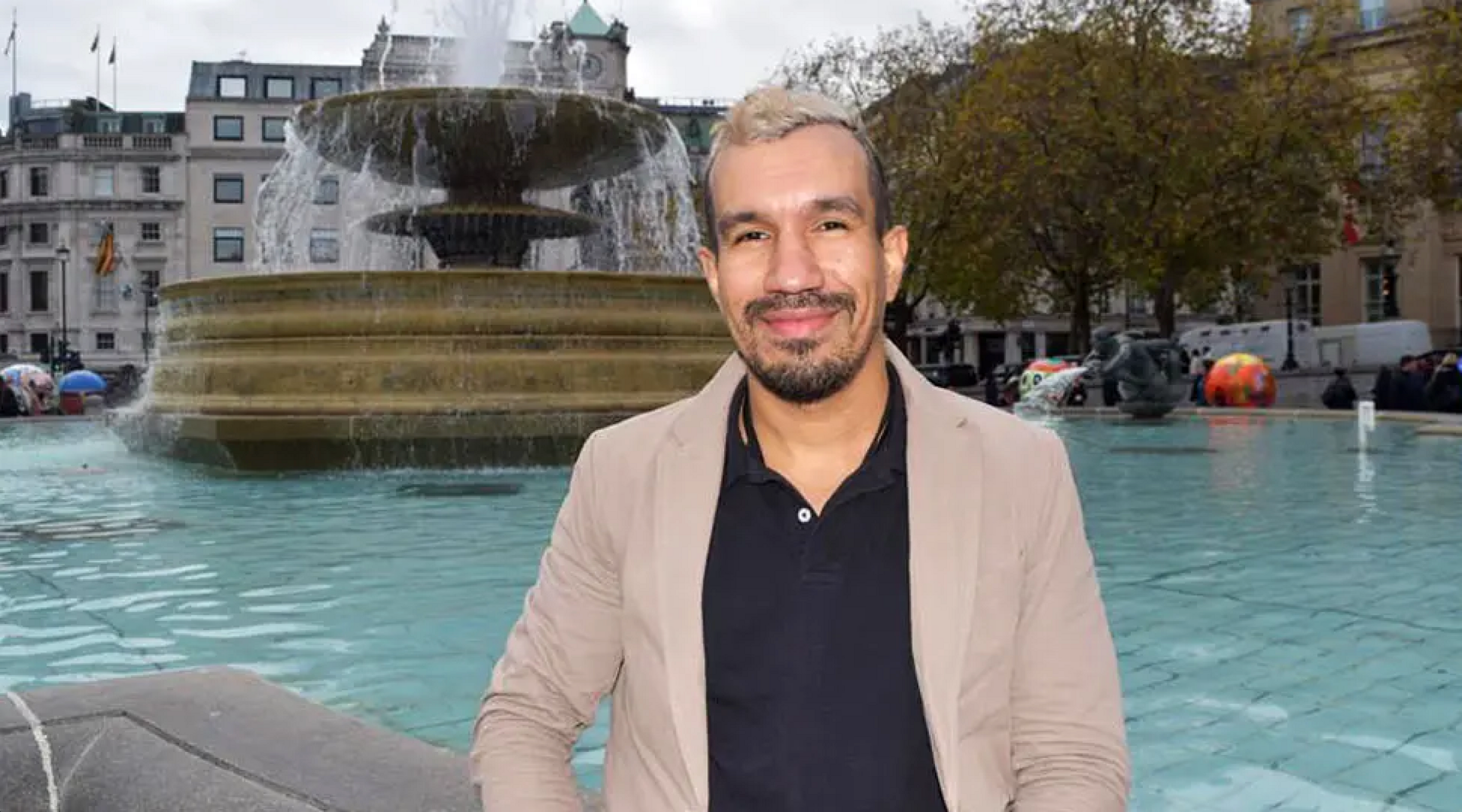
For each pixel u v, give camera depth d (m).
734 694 1.47
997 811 1.48
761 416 1.57
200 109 70.88
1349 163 29.62
